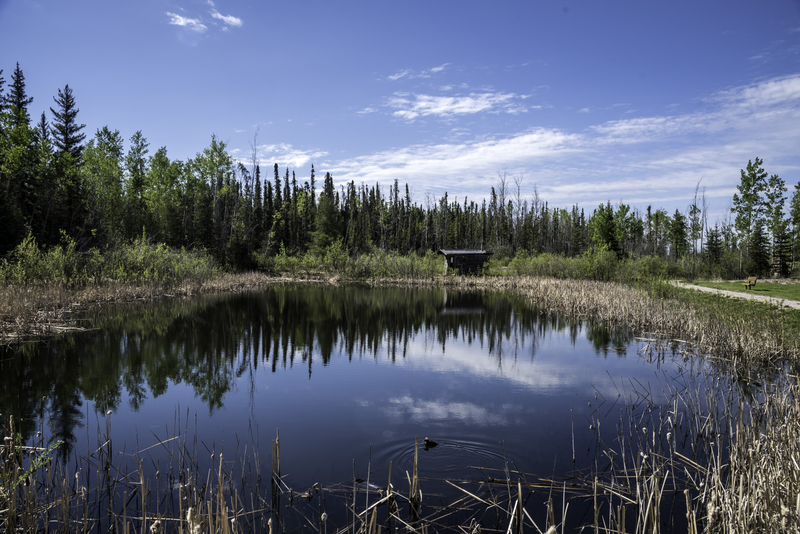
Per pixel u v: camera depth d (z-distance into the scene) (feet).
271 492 18.94
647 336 53.72
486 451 22.93
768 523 13.97
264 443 24.14
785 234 133.59
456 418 27.66
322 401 31.04
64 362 39.78
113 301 73.36
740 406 20.26
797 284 102.94
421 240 252.83
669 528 16.46
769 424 20.68
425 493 18.79
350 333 56.08
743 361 39.34
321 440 24.45
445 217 263.90
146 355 43.06
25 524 14.94
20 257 71.15
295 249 201.36
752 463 16.55
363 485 19.51
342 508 17.57
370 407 29.73
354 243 199.62
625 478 20.06
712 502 14.29
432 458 22.11
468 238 248.11
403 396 32.07
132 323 57.67
